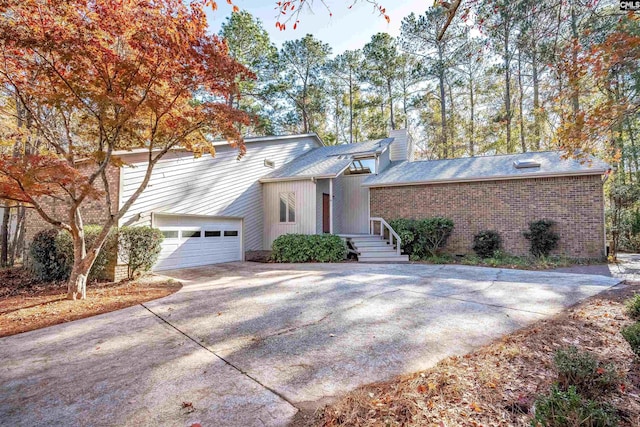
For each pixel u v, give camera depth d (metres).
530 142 20.36
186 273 9.59
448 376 3.08
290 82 25.67
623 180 16.36
